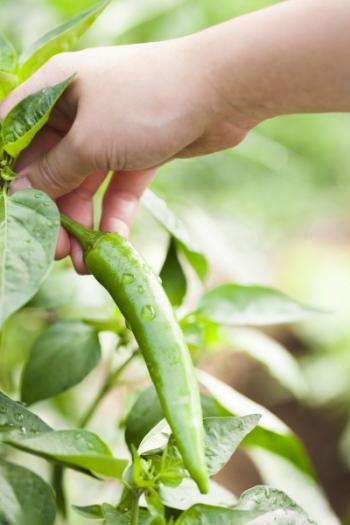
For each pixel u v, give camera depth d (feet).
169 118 1.93
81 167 1.97
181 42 1.95
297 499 2.23
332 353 5.45
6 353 2.57
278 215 5.95
